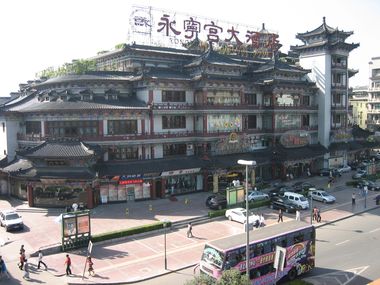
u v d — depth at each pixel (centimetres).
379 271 3656
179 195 6812
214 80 6938
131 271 3741
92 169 5862
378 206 6366
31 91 8281
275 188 7225
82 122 6209
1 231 4853
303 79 9319
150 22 7719
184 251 4275
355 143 10175
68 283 3456
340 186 7794
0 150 7338
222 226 5209
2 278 3525
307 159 8375
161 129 6744
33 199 5938
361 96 14912
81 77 6662
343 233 4881
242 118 7644
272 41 9462
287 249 3450
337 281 3444
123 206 6081
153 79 6481
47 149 5853
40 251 3947
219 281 2417
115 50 7756
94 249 4356
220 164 6862
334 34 8894
